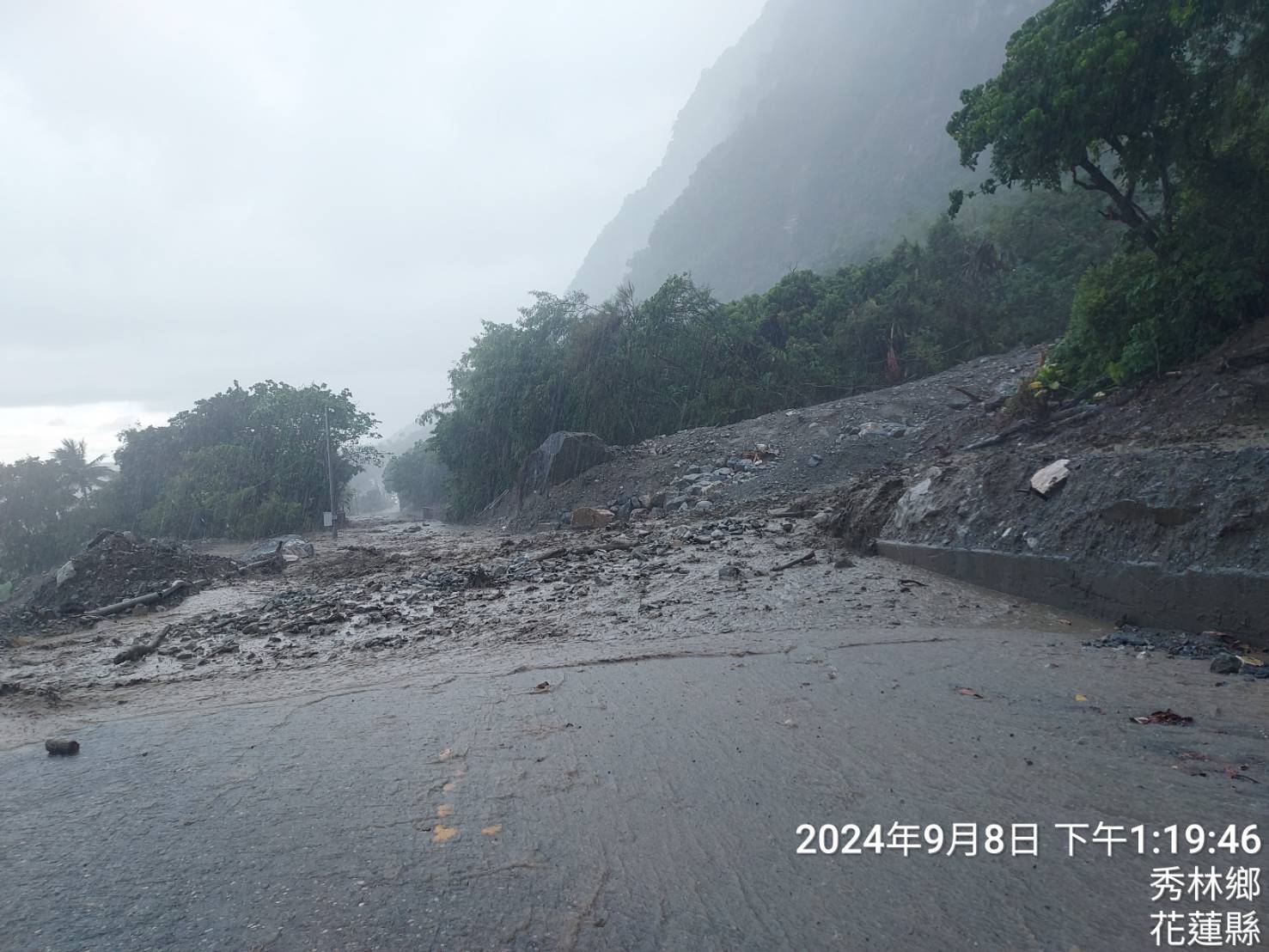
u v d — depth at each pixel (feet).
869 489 43.57
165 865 10.77
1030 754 12.82
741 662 20.18
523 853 10.53
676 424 107.45
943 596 26.37
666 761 13.53
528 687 18.99
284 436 145.79
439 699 18.54
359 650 25.64
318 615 32.53
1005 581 26.40
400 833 11.33
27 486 157.28
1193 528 21.13
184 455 147.23
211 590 49.80
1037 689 16.44
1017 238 120.47
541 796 12.35
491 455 128.88
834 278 124.16
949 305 104.27
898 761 12.86
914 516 33.01
